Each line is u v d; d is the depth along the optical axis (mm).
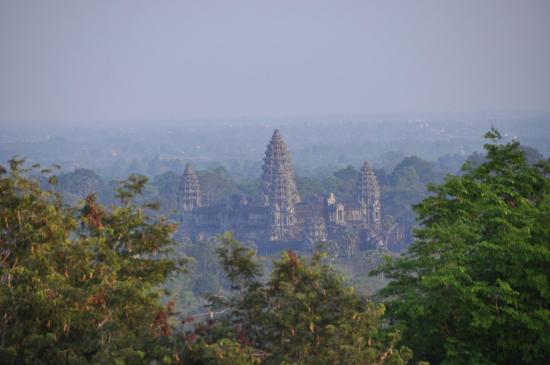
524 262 112125
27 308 92812
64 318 92062
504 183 131375
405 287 119312
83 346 93562
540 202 127812
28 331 93000
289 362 92688
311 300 96062
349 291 98625
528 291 112250
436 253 120312
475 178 139000
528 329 109812
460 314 111125
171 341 95688
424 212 130875
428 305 110375
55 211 107250
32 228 101812
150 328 96250
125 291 95500
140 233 114062
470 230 117688
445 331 115000
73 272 99500
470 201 128250
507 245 109625
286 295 94500
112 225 112250
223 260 105188
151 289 107000
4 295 92500
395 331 106438
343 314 96438
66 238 104375
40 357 92688
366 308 99500
